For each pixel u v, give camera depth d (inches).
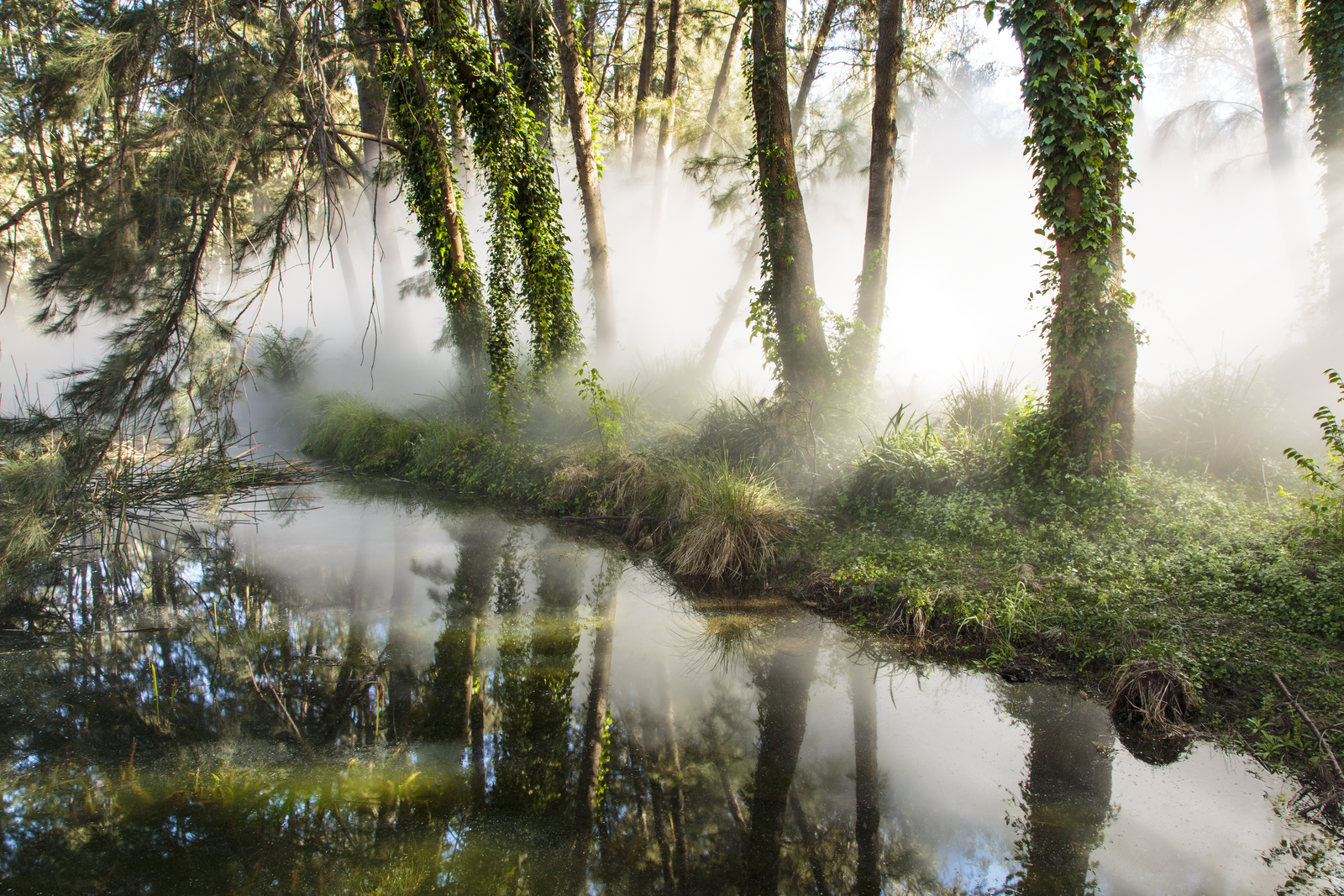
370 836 146.3
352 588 290.5
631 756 176.1
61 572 294.8
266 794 159.6
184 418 319.9
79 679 214.2
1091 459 267.1
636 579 297.7
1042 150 263.9
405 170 519.5
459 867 137.8
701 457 358.6
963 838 143.3
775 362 373.7
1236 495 269.1
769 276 383.6
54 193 381.4
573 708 197.9
